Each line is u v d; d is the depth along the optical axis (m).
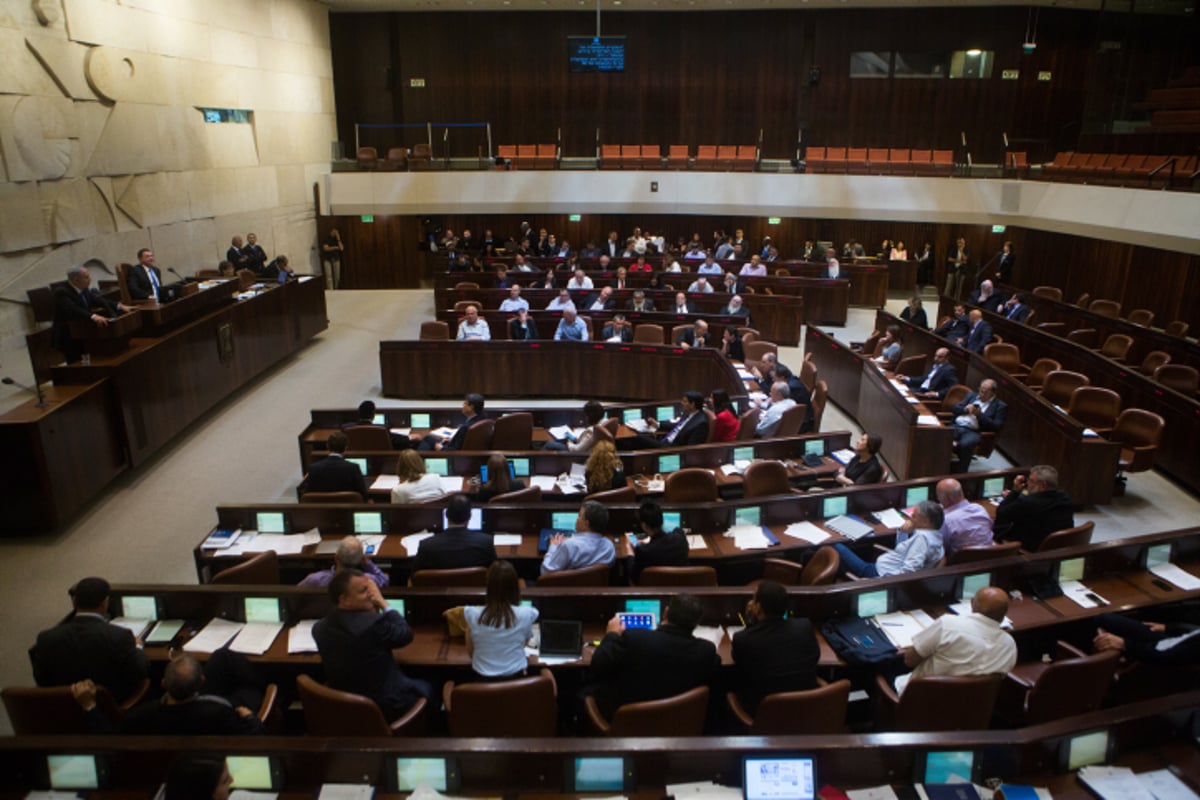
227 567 5.58
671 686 3.79
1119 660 4.66
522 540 5.81
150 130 12.87
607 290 13.95
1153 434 8.30
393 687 3.90
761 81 20.66
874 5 19.44
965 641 3.93
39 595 6.34
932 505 5.40
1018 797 3.12
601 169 19.06
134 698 4.16
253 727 3.64
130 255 12.48
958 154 20.59
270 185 17.03
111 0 11.77
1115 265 15.33
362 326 15.58
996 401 8.90
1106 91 18.11
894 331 11.40
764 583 4.02
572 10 20.34
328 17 20.02
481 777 3.15
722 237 18.22
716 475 7.00
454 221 20.44
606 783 3.15
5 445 6.92
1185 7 17.77
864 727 4.58
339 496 6.12
